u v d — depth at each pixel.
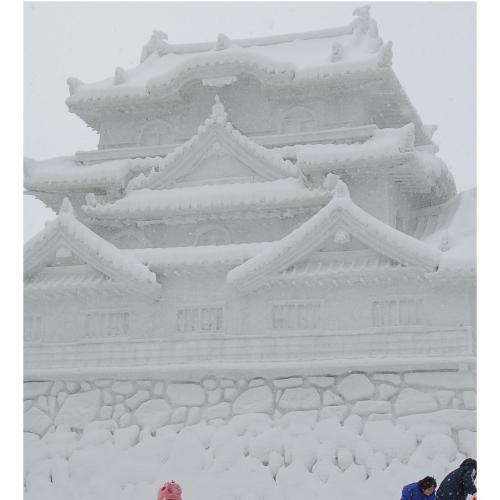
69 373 23.67
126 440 22.69
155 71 29.77
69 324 24.59
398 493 20.22
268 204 25.03
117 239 27.12
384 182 25.09
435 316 21.88
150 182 26.75
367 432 21.09
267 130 27.67
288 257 22.83
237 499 21.16
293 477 21.00
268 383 22.22
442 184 28.03
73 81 29.16
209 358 23.22
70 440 23.16
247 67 26.84
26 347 24.58
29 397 23.95
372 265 22.33
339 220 22.55
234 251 23.97
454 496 17.23
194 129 28.56
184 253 24.28
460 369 20.95
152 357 23.66
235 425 22.02
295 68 26.86
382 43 27.31
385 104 28.09
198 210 25.61
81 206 27.03
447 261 21.69
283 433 21.55
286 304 23.16
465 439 20.53
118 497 21.92
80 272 24.77
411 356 21.61
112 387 23.38
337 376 21.80
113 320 24.42
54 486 22.62
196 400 22.61
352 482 20.62
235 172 26.14
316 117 27.38
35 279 24.98
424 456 20.50
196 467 21.75
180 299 24.12
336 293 22.78
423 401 21.05
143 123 29.36
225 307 23.72
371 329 22.25
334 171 25.36
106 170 27.14
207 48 30.34
